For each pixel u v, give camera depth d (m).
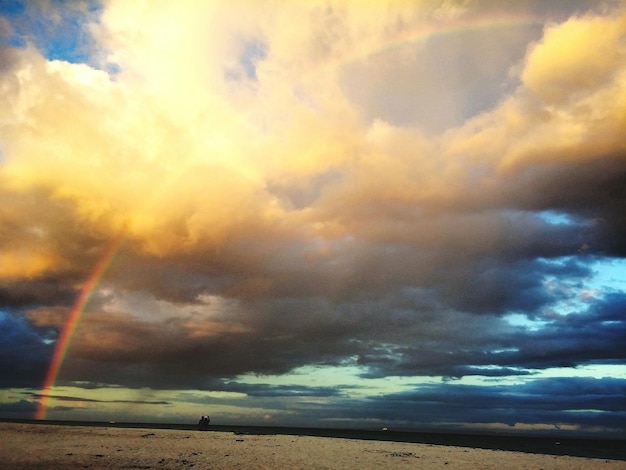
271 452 40.62
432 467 33.53
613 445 74.38
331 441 60.16
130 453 34.69
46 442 40.09
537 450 56.59
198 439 53.50
